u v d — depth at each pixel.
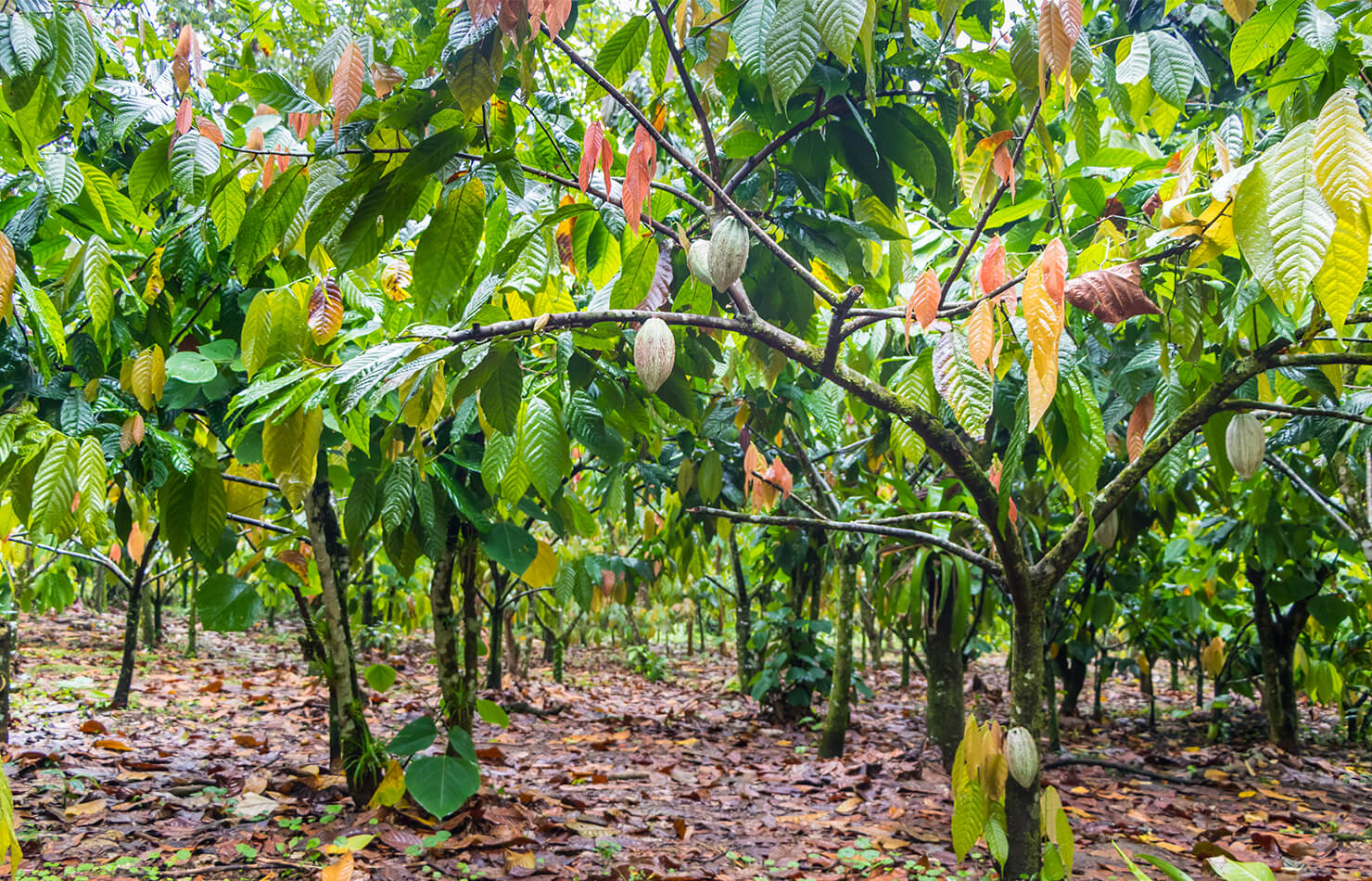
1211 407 1.61
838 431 3.37
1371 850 3.02
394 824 2.81
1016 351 1.29
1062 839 1.59
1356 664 5.43
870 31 1.08
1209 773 4.10
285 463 1.46
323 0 2.43
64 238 2.13
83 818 2.80
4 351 1.85
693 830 3.03
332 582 2.93
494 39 1.09
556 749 4.43
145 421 1.96
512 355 1.33
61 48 1.27
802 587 5.78
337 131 1.19
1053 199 1.71
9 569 4.41
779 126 1.58
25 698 4.91
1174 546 4.77
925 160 1.59
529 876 2.43
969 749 1.68
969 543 3.14
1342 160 0.76
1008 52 1.44
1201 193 1.11
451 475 2.86
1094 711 6.21
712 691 7.12
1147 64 1.58
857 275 1.73
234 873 2.38
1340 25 1.42
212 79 2.04
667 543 4.88
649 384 1.28
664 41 1.47
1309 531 4.34
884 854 2.76
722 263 1.31
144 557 5.11
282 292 1.59
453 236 1.28
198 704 5.21
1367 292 1.62
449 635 3.23
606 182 1.20
